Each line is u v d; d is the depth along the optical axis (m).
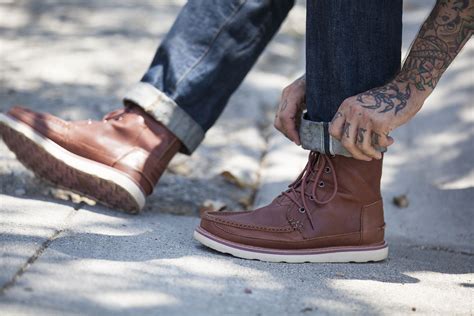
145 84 2.26
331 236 1.98
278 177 2.72
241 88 3.46
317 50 1.89
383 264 2.03
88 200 2.37
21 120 2.23
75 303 1.52
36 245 1.82
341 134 1.84
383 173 2.75
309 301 1.66
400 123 1.81
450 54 1.83
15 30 3.87
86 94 3.16
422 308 1.69
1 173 2.41
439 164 2.77
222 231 1.95
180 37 2.25
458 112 3.01
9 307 1.46
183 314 1.52
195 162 2.75
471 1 1.79
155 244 1.97
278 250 1.96
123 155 2.22
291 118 2.03
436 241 2.37
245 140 2.99
